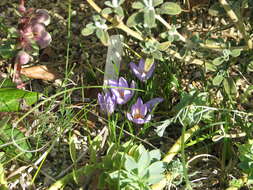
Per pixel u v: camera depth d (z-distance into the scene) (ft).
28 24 2.19
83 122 2.44
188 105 2.22
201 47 2.20
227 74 2.31
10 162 2.25
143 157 1.99
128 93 2.34
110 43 2.50
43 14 2.22
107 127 2.35
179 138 2.21
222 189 2.19
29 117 2.40
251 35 2.46
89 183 2.16
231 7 2.16
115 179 1.99
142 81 2.43
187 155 2.30
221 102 2.39
